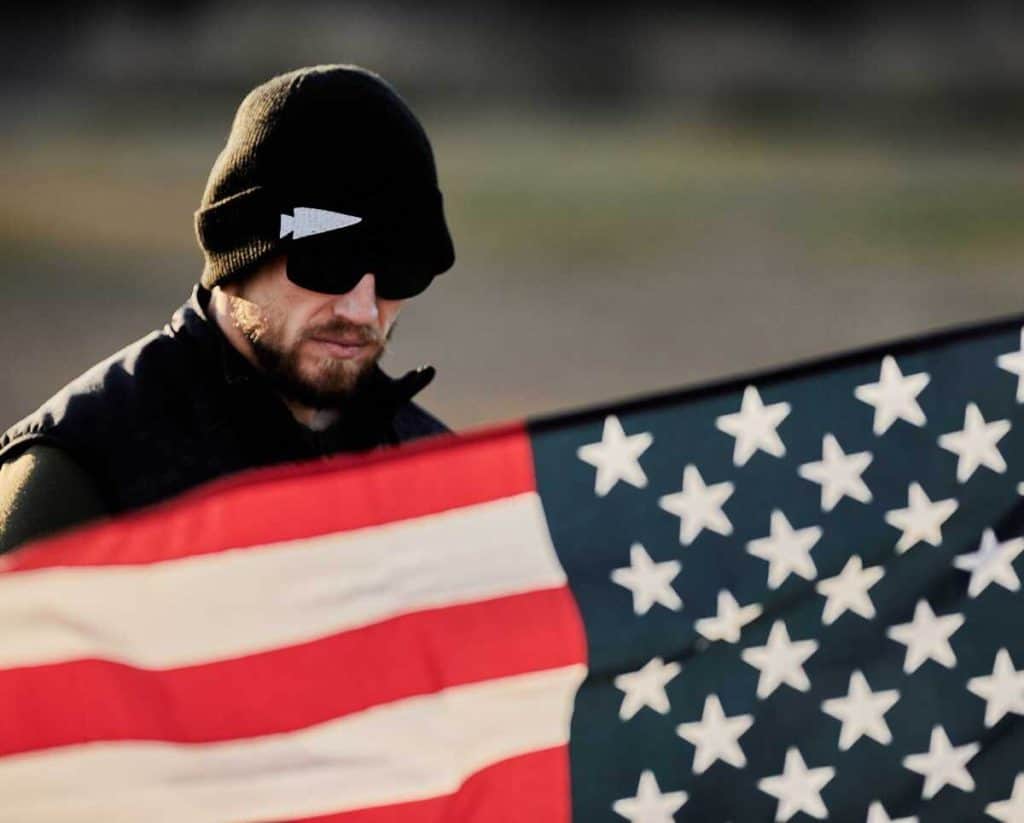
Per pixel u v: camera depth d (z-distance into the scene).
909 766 6.30
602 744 6.19
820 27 85.44
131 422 6.98
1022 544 6.46
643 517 6.36
